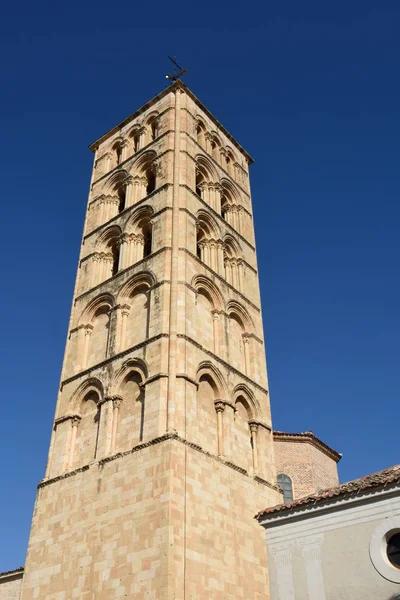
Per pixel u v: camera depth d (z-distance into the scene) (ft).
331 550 79.30
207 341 128.88
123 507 100.83
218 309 136.46
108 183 175.52
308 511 83.46
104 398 119.34
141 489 100.17
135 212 152.05
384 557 75.25
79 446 120.47
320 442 165.37
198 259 137.90
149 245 149.59
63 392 130.82
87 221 171.12
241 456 121.08
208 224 153.07
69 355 137.59
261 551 110.52
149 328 122.72
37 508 115.24
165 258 131.34
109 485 105.60
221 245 152.76
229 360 133.28
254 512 113.91
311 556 80.48
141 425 110.42
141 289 134.10
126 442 110.93
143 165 167.53
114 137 191.31
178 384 111.14
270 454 128.88
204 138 179.01
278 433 158.81
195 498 100.53
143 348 119.44
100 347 133.49
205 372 121.08
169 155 158.51
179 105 173.17
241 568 103.40
